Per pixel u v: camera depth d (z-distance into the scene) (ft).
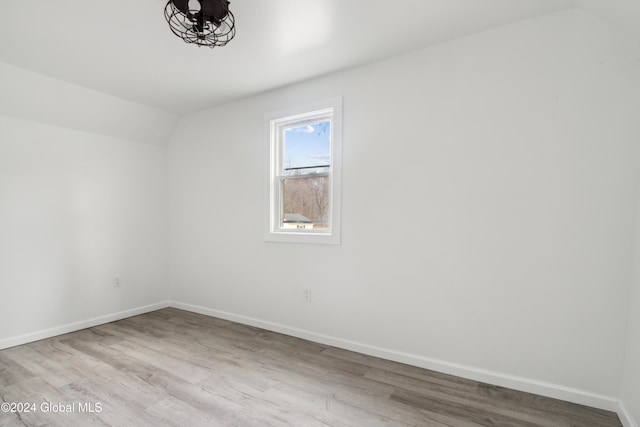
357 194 8.30
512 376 6.53
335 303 8.75
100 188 10.74
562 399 6.08
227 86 9.50
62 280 9.78
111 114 10.53
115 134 11.09
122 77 8.82
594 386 5.87
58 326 9.66
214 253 11.48
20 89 8.42
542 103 6.20
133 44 7.09
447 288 7.17
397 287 7.79
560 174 6.06
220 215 11.28
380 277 8.02
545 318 6.23
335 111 8.57
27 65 8.04
